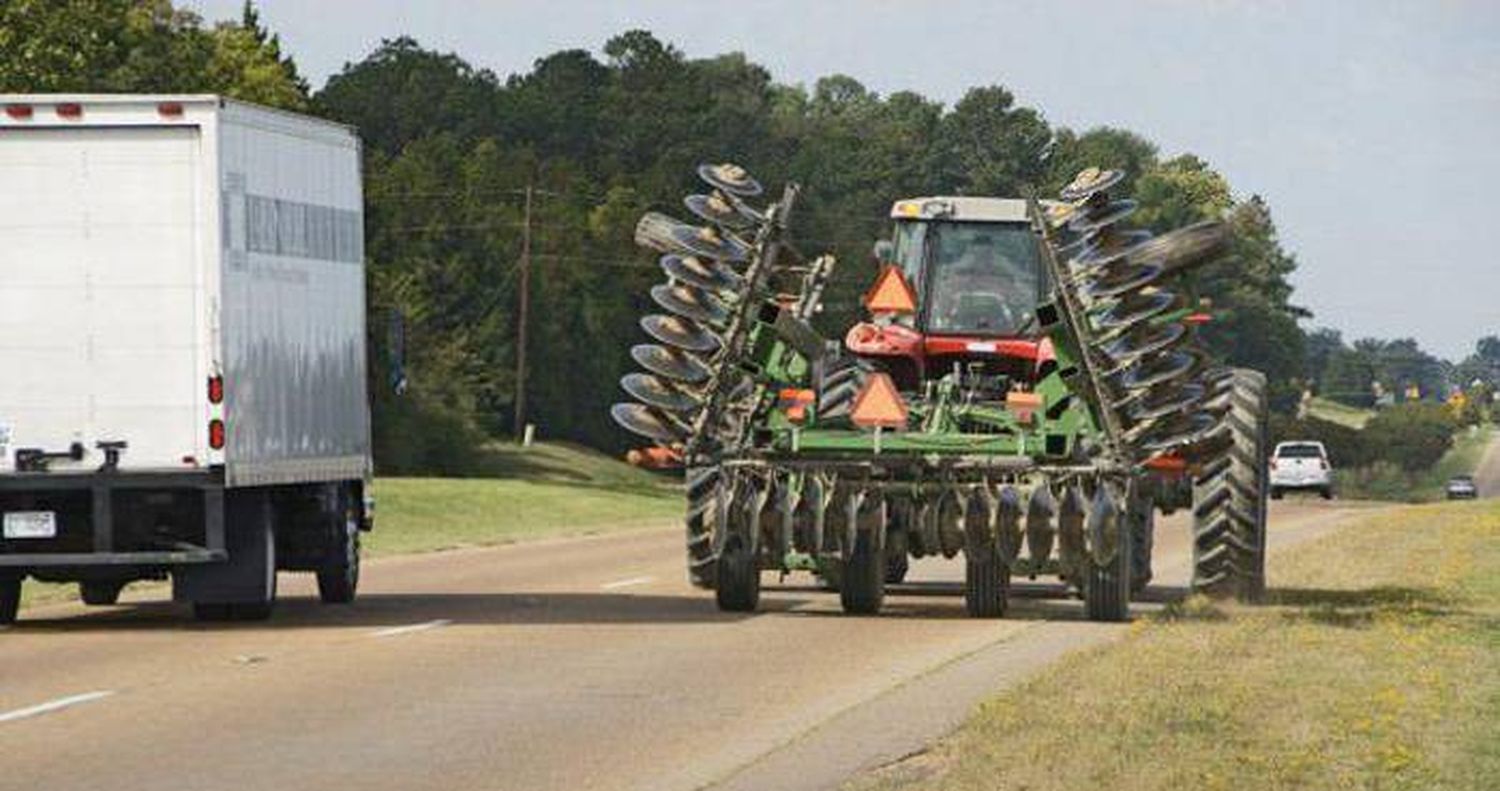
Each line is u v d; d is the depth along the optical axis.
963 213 40.28
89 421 33.41
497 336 191.88
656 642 31.20
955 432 37.12
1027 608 37.12
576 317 195.00
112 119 33.22
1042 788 18.33
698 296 35.88
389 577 47.59
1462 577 43.62
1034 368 39.94
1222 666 26.58
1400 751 20.30
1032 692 24.06
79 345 33.41
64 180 33.41
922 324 40.09
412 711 23.98
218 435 33.25
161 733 22.44
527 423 193.75
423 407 160.12
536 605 38.53
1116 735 21.06
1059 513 33.50
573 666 28.19
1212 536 36.75
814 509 34.56
